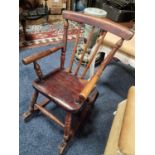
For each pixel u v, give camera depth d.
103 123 1.38
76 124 1.27
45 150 1.16
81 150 1.19
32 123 1.30
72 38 2.40
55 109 1.42
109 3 2.16
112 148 0.84
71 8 2.96
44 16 2.67
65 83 1.15
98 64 1.89
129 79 1.85
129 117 0.76
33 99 1.24
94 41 1.65
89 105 1.39
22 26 2.20
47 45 2.21
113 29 1.02
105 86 1.73
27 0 2.53
